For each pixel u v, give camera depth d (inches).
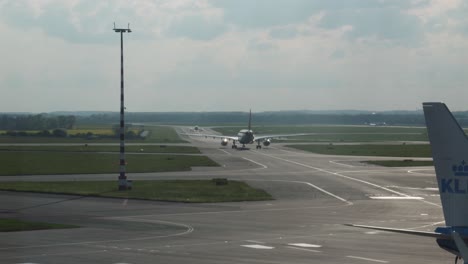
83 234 2206.0
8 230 2290.8
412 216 2755.9
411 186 4220.0
